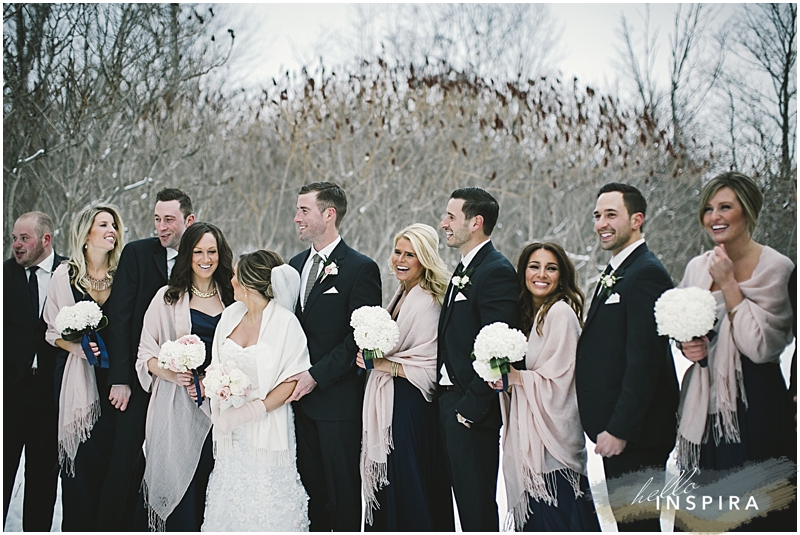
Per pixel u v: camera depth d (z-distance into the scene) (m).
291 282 3.37
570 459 3.01
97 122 7.62
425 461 3.32
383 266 8.56
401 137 8.95
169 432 3.33
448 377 3.23
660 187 8.38
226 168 9.29
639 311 2.87
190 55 8.16
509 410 3.20
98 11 7.43
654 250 8.39
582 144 8.91
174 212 3.66
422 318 3.36
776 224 6.12
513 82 9.33
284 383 3.21
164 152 8.06
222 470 3.14
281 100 8.86
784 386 2.96
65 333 3.33
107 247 3.61
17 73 7.03
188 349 3.14
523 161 9.10
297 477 3.25
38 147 7.23
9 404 3.62
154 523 3.32
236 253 9.12
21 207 7.19
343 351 3.27
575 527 3.00
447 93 9.08
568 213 8.91
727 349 2.91
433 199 8.52
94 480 3.54
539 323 3.12
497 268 3.16
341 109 9.04
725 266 2.91
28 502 3.62
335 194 3.49
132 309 3.52
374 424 3.29
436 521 3.37
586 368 3.00
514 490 3.10
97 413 3.56
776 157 6.38
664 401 2.99
